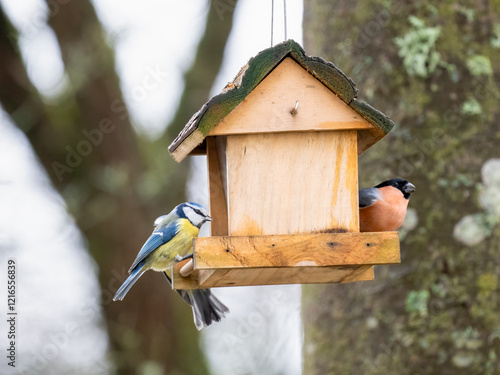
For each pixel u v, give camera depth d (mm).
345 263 8055
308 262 8023
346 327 10688
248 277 8812
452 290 10258
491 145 10609
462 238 10359
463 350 10109
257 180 8359
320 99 8414
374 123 8398
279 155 8406
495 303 10234
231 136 8391
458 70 10852
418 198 10539
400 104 10852
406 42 10953
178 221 10961
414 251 10414
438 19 10984
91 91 15469
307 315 11273
